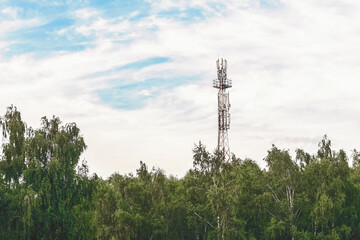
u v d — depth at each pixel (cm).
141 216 5184
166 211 5391
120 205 5141
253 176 5641
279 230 5144
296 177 5584
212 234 5078
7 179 5100
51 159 5325
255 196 5438
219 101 7981
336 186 5462
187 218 5319
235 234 4950
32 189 4981
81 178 5438
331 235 5200
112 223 5078
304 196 5525
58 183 5131
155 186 5741
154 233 5278
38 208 4838
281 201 5431
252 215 5412
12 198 4756
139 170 6000
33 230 4844
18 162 5153
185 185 5612
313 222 5394
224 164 5706
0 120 5381
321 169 5534
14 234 4688
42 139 5294
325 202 5194
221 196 4962
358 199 5753
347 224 5659
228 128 7844
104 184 5550
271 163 5694
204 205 5438
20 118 5444
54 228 5012
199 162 5659
